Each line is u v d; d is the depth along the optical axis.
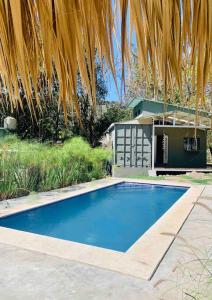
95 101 0.58
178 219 6.69
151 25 0.60
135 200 10.98
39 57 0.63
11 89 0.66
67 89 0.58
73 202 9.76
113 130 17.78
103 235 6.91
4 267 3.98
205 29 0.61
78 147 13.43
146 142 16.98
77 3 0.56
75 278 3.65
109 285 3.47
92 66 0.57
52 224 7.76
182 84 0.66
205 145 17.30
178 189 12.46
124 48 0.58
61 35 0.55
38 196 9.52
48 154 11.51
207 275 3.05
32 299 3.14
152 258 4.30
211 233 5.66
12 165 9.52
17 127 15.68
